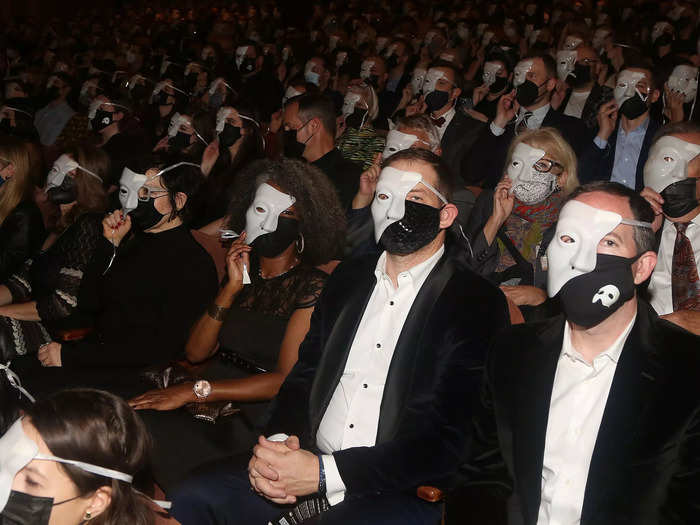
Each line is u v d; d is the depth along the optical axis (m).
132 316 2.98
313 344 2.43
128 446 1.65
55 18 13.72
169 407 2.56
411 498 2.16
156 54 10.12
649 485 1.78
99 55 10.37
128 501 1.69
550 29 8.67
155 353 2.96
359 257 2.46
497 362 1.99
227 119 4.50
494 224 3.31
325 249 2.74
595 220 1.87
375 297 2.34
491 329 2.18
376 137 4.51
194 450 2.54
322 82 7.32
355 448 2.12
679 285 2.83
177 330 2.97
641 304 1.92
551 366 1.93
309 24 12.34
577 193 1.94
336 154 4.26
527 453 1.89
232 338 2.74
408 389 2.18
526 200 3.34
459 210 3.70
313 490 2.07
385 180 2.30
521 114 4.87
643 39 7.92
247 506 2.25
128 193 2.97
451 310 2.20
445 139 5.12
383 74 7.06
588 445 1.87
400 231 2.28
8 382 2.47
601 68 5.87
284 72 8.70
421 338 2.20
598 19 9.05
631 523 1.78
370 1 11.91
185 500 2.25
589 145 4.19
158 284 2.97
